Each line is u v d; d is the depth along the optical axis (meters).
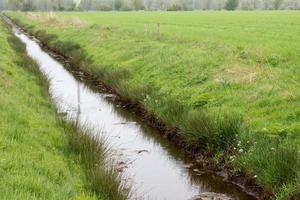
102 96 21.36
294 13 80.06
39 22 66.69
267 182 10.37
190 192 11.20
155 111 16.55
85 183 9.74
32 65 25.30
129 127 16.53
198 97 16.41
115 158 13.26
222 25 50.88
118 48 29.94
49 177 9.41
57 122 14.05
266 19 60.03
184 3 147.50
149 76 21.34
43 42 45.56
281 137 11.81
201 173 12.31
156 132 15.79
